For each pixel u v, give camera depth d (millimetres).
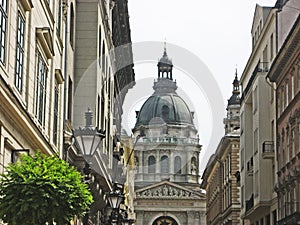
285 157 58625
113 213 29328
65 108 36938
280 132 61062
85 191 18000
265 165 65750
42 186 17203
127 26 65812
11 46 23141
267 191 65312
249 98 74750
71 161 38281
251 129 76312
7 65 22453
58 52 35438
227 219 103375
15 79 23969
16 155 24641
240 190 89000
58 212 17359
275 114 63250
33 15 27469
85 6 43625
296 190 54000
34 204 17016
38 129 27422
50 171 17562
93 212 41375
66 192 17453
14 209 17078
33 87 27703
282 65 59000
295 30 52000
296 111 54156
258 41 70188
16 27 24047
